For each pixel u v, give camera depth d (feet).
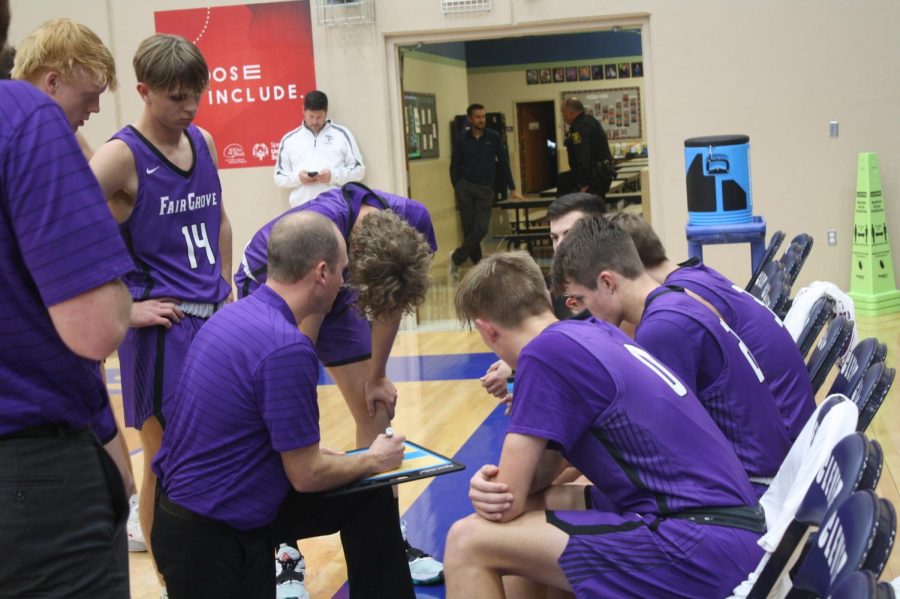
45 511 5.00
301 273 7.99
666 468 6.89
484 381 10.03
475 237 36.29
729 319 9.09
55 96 8.73
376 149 26.99
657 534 6.78
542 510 7.46
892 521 4.64
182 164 9.78
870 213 25.08
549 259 38.86
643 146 49.65
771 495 7.25
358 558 8.80
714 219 18.16
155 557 8.14
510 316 7.72
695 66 25.94
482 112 35.53
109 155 9.25
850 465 5.42
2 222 4.84
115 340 5.01
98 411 5.41
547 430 6.95
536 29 26.45
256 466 7.82
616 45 49.96
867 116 25.52
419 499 13.80
